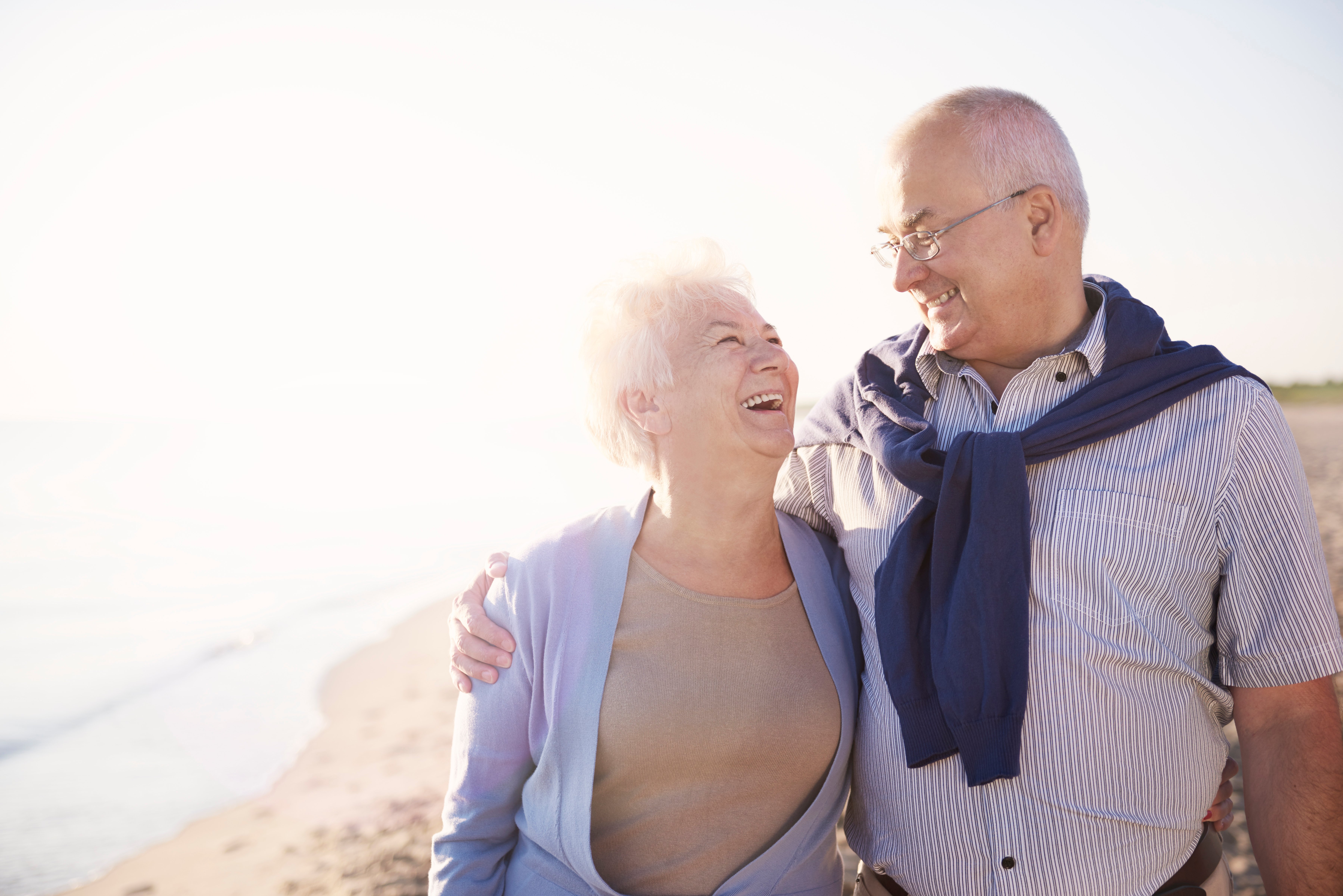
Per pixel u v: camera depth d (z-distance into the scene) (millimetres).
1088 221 1568
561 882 1432
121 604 10445
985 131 1487
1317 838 1335
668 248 1575
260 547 14242
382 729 5750
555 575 1521
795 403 1540
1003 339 1540
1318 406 29562
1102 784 1372
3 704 6641
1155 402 1404
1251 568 1362
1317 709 1359
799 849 1451
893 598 1474
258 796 4703
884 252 1641
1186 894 1406
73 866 3922
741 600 1494
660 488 1545
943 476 1459
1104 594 1385
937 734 1410
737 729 1412
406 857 3891
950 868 1438
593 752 1396
